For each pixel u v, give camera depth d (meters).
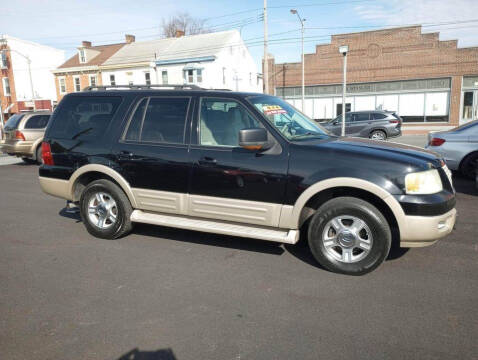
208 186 4.32
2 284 3.79
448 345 2.73
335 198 3.89
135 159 4.69
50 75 45.94
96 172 5.07
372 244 3.75
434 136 8.46
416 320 3.05
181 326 3.02
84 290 3.64
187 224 4.50
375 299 3.39
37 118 13.03
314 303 3.34
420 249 4.55
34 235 5.30
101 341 2.84
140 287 3.69
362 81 28.98
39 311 3.27
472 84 26.25
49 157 5.30
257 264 4.18
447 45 26.33
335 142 4.23
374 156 3.77
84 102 5.18
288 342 2.80
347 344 2.77
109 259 4.39
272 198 4.04
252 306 3.31
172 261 4.30
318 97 30.59
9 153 12.95
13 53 42.28
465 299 3.37
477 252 4.44
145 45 38.19
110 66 36.00
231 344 2.79
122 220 4.90
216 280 3.81
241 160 4.14
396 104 28.39
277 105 4.61
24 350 2.75
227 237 5.06
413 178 3.61
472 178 8.27
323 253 3.94
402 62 27.66
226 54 34.38
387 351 2.68
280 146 4.04
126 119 4.85
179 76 33.97
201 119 4.45
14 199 7.66
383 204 3.97
